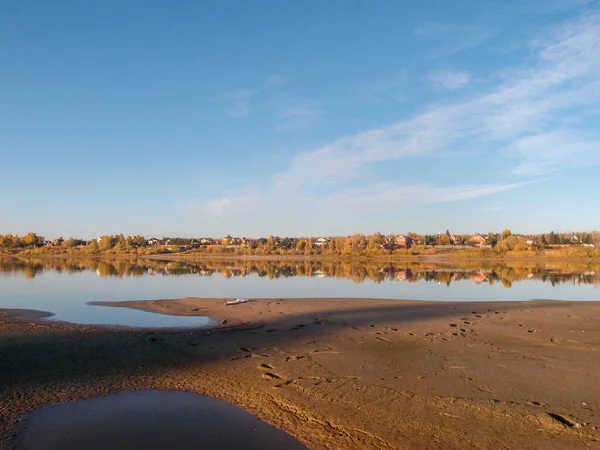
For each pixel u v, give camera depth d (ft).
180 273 179.73
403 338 49.96
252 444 24.84
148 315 69.05
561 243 401.08
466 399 30.01
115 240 516.73
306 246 433.07
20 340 48.57
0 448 24.17
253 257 400.67
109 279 146.51
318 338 50.14
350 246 391.65
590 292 106.22
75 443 24.97
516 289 113.60
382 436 25.26
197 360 41.14
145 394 32.53
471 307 74.13
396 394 31.27
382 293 104.22
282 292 106.93
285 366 38.78
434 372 36.24
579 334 51.62
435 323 59.36
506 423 26.32
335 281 140.15
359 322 60.29
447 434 25.21
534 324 58.13
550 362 38.99
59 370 37.83
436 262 282.36
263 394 32.14
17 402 30.73
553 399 29.89
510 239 336.70
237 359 41.34
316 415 28.25
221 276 163.12
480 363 38.81
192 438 25.61
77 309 75.97
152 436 25.85
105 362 40.37
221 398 31.63
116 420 28.04
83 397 31.86
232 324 60.03
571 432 24.99
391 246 437.58
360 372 36.58
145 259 365.40
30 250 487.61
